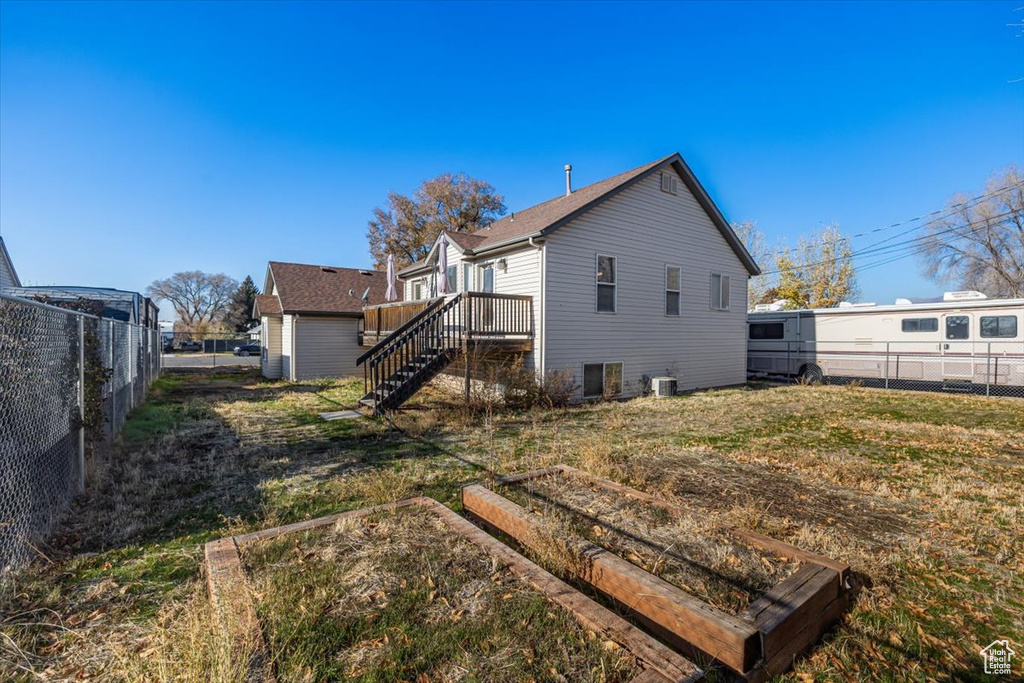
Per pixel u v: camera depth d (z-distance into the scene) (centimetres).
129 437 753
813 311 1623
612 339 1220
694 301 1415
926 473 566
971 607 292
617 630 242
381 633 249
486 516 412
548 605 271
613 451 657
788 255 3138
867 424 868
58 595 290
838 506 459
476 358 1016
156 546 367
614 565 294
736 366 1552
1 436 306
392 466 587
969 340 1297
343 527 371
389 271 1541
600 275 1196
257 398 1248
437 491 495
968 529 405
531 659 229
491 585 292
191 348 5066
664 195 1330
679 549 342
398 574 305
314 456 636
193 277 6562
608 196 1162
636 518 400
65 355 443
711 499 475
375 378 950
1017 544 378
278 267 2048
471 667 224
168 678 210
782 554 329
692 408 1052
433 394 1196
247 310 6081
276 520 409
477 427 832
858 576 317
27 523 341
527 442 718
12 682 223
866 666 240
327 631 249
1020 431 809
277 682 212
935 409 1041
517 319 1093
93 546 367
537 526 349
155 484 511
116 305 1203
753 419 917
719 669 228
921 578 326
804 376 1648
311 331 1792
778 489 507
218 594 263
